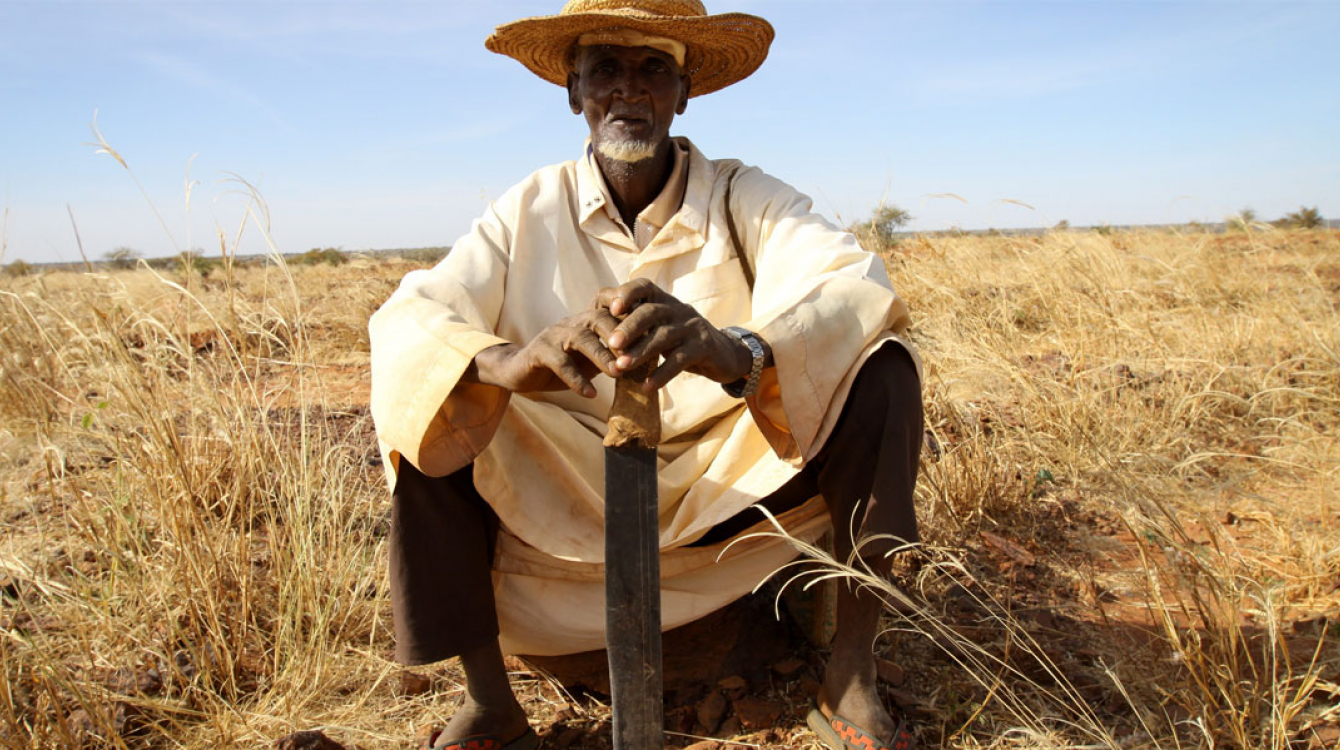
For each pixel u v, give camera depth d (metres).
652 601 1.65
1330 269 8.73
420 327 1.97
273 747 2.03
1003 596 2.84
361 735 2.19
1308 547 3.00
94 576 2.80
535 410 2.13
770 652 2.44
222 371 3.57
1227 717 2.02
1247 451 4.06
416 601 1.94
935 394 4.11
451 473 1.98
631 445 1.65
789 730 2.14
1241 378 4.73
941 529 3.26
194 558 2.55
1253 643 2.45
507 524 2.04
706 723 2.18
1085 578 2.93
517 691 2.37
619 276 2.43
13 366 3.81
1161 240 8.66
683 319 1.70
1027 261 6.91
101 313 3.19
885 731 1.97
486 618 2.00
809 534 2.20
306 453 2.96
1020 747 2.06
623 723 1.65
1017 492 3.52
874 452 1.97
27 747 1.99
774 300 2.26
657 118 2.36
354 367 5.75
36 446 3.72
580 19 2.26
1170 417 4.19
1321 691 2.22
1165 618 2.10
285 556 2.73
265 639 2.55
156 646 2.41
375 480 3.59
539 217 2.41
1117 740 2.06
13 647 2.38
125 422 3.26
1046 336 5.74
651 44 2.30
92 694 2.22
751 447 2.17
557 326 1.75
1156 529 2.30
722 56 2.60
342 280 8.86
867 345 2.01
